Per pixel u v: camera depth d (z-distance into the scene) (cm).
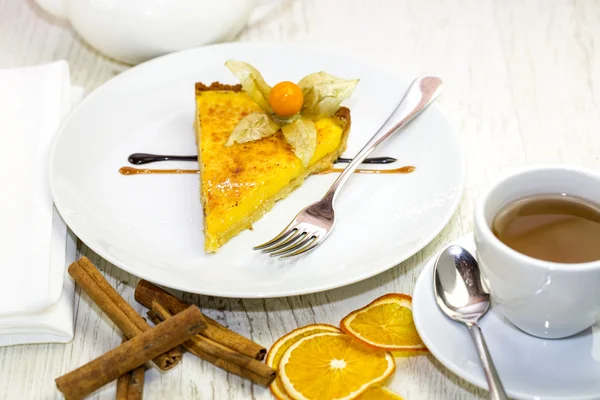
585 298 60
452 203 72
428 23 95
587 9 96
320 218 73
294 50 86
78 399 64
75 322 69
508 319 64
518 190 64
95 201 75
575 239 62
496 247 60
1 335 67
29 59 92
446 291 65
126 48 87
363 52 92
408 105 80
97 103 82
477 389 65
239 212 74
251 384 65
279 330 68
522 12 96
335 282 67
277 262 71
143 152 80
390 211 74
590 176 63
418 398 64
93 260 73
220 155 78
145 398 65
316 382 64
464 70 89
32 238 70
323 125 80
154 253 71
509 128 83
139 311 70
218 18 87
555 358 62
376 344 66
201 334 66
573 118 84
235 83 85
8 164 76
